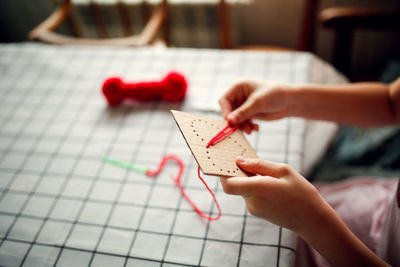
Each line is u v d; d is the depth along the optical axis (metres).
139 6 1.90
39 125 0.88
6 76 1.05
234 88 0.72
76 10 1.95
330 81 1.16
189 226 0.64
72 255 0.62
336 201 0.81
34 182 0.74
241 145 0.59
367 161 1.21
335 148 1.32
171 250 0.61
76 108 0.92
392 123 0.75
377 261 0.50
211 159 0.52
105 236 0.64
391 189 0.81
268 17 1.89
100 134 0.84
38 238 0.64
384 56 1.89
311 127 1.05
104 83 0.87
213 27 1.92
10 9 2.16
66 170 0.76
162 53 1.07
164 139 0.81
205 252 0.60
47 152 0.81
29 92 0.98
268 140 0.78
